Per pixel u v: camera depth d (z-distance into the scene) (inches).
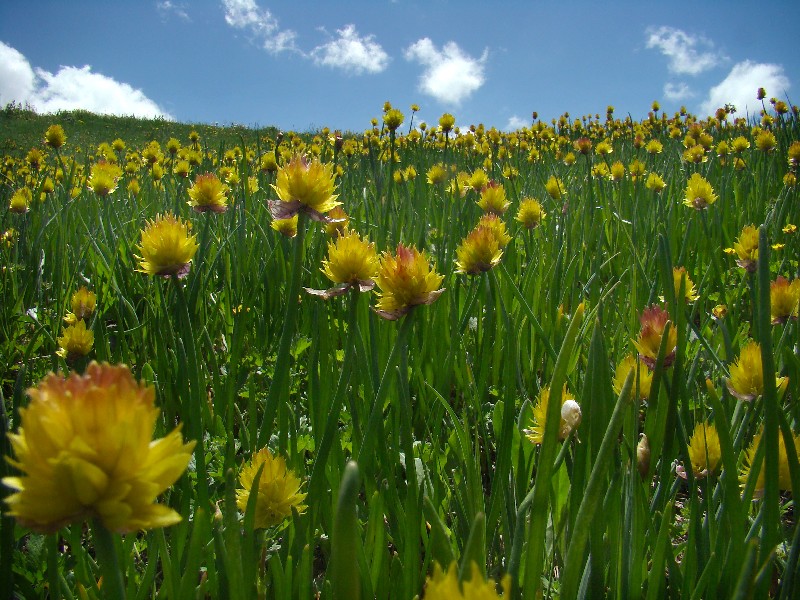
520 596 10.3
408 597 11.2
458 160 74.8
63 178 52.2
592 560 10.4
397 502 13.5
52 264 33.8
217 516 9.6
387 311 12.7
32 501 5.8
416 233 34.0
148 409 6.1
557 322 22.4
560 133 119.7
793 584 9.6
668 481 12.4
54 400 5.9
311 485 12.9
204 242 23.7
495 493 12.9
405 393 13.5
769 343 9.7
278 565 10.8
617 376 13.2
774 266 33.8
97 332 22.0
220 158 67.4
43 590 12.9
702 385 20.7
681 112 113.0
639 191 44.0
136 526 5.9
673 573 11.5
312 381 15.7
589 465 11.9
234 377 21.1
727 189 45.6
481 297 25.1
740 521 10.0
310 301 26.1
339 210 25.9
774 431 9.7
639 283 27.0
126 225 37.5
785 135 64.2
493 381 22.9
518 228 34.4
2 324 26.7
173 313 23.8
